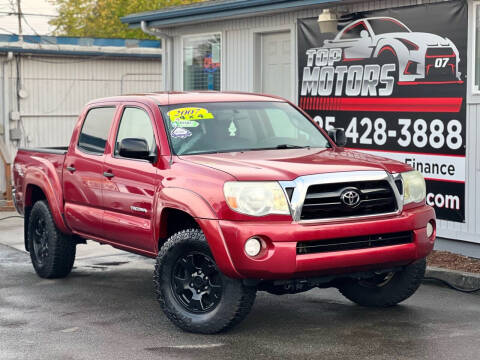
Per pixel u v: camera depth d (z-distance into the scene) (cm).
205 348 599
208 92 780
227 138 712
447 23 967
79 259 1016
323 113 1155
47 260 876
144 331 655
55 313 725
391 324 664
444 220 983
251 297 616
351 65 1103
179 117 715
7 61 2069
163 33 1477
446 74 971
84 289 834
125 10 4281
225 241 598
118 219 734
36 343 622
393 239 637
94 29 4394
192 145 696
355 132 1102
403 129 1030
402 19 1026
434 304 738
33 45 2072
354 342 609
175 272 647
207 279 631
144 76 2312
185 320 638
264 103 770
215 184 612
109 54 2212
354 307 730
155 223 673
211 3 1295
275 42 1291
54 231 863
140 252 724
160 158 685
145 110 732
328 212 608
